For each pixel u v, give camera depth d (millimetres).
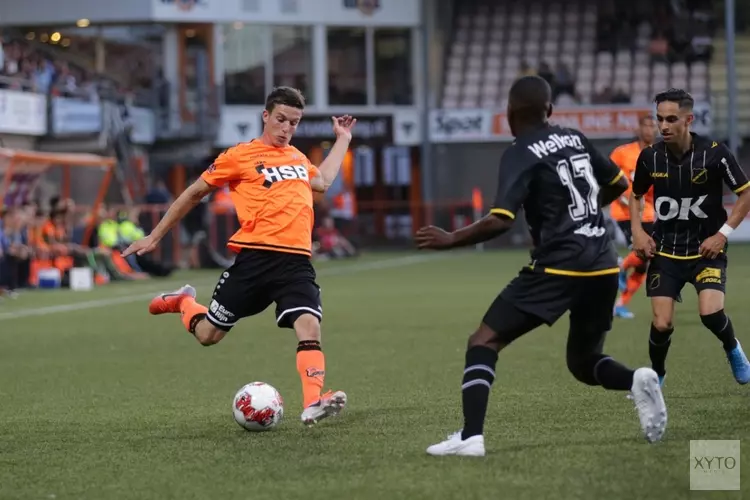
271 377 36250
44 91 106750
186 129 127562
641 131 45156
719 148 27219
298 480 20547
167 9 127812
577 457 21672
